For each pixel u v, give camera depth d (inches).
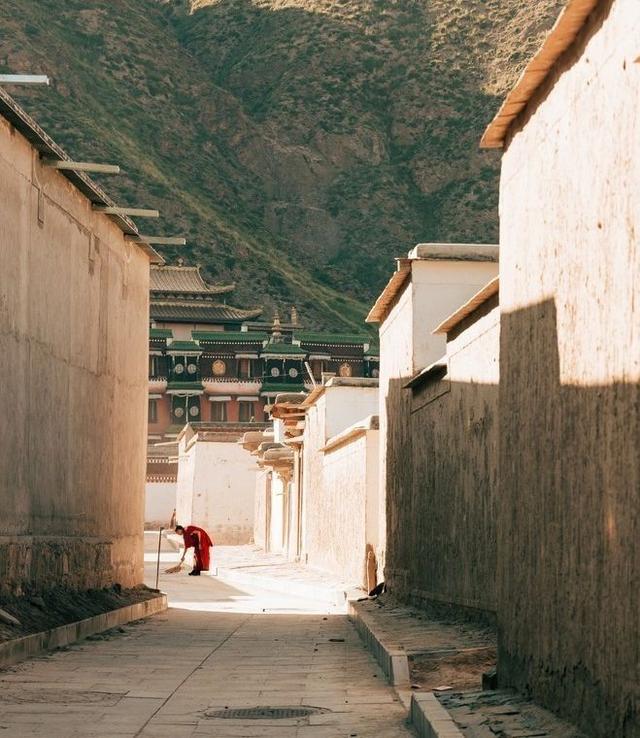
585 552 336.2
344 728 399.5
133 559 1037.2
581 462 342.3
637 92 293.4
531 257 413.7
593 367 331.6
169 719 414.0
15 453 696.4
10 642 573.0
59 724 400.5
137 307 1047.6
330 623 895.1
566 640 354.9
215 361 5118.1
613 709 305.3
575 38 355.6
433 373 815.7
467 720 368.2
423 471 860.6
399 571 957.2
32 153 732.7
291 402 1756.9
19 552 693.9
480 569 671.8
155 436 5044.3
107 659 608.7
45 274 762.2
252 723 407.8
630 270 296.8
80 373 852.6
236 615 989.2
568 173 363.3
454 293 960.3
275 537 2235.5
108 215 930.1
